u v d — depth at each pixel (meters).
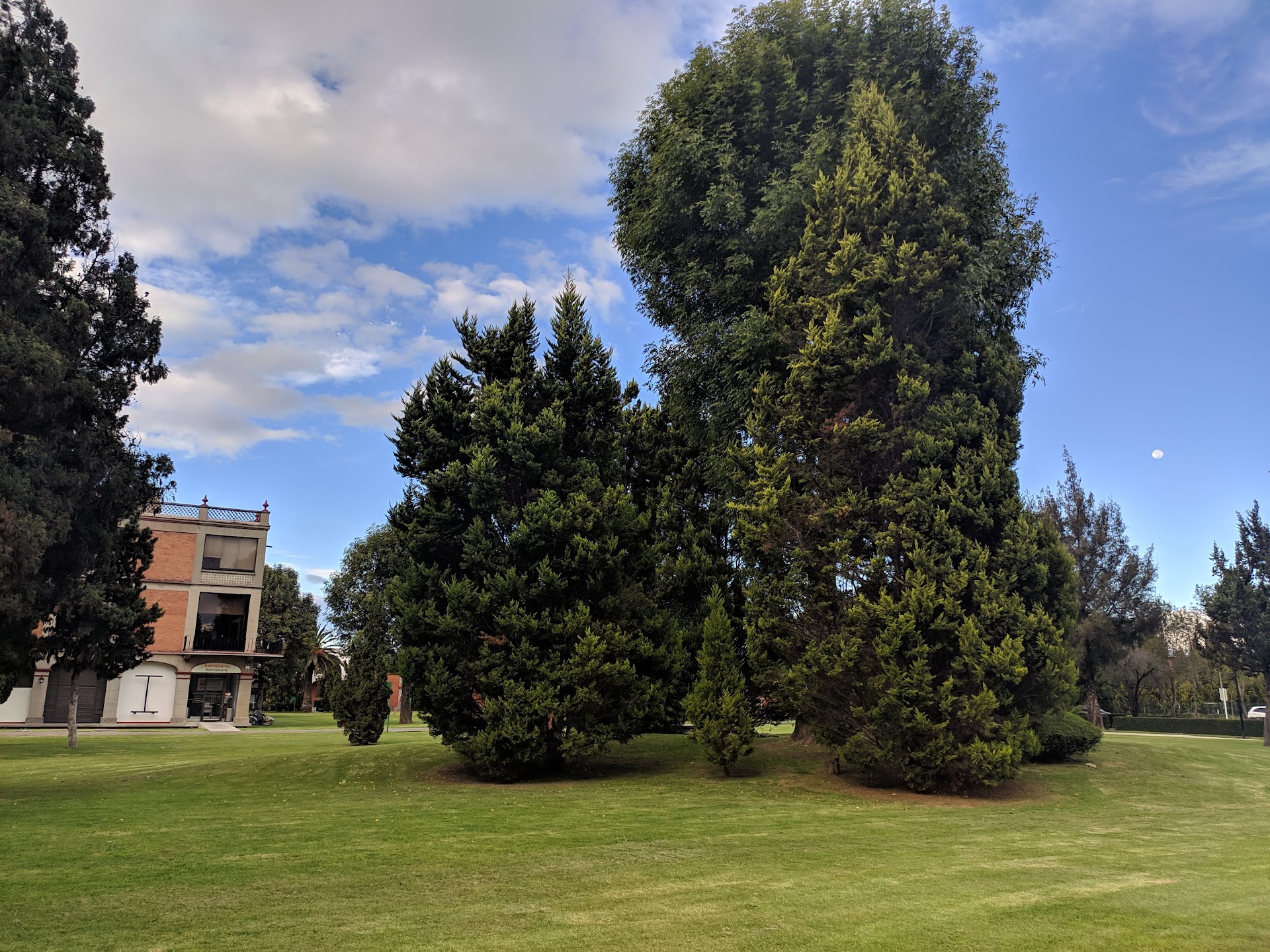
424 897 6.61
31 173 15.32
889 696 12.79
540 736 14.60
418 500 16.36
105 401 16.28
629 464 20.77
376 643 45.00
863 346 14.48
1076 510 34.75
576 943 5.40
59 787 15.13
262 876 7.35
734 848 8.84
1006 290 17.28
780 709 16.02
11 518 12.51
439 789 14.26
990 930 5.75
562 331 16.77
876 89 16.23
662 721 18.59
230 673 49.09
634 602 15.80
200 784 15.24
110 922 5.84
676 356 20.77
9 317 13.45
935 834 9.88
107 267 16.86
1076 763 17.50
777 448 15.48
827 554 13.89
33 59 15.11
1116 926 5.86
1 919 5.90
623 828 10.08
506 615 14.61
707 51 19.58
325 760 17.95
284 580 68.12
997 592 13.32
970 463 14.20
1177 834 10.25
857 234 14.97
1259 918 6.06
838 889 6.92
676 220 19.25
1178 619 50.41
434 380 16.61
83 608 17.14
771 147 18.45
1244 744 28.84
